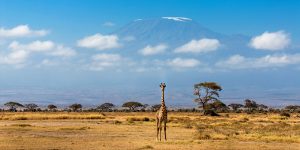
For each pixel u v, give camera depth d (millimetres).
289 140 34562
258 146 31000
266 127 52438
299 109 179250
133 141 34500
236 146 30953
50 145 31516
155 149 29562
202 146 30938
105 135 41031
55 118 76812
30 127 50469
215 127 52906
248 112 146625
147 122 65562
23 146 30734
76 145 31625
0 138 35781
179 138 38219
